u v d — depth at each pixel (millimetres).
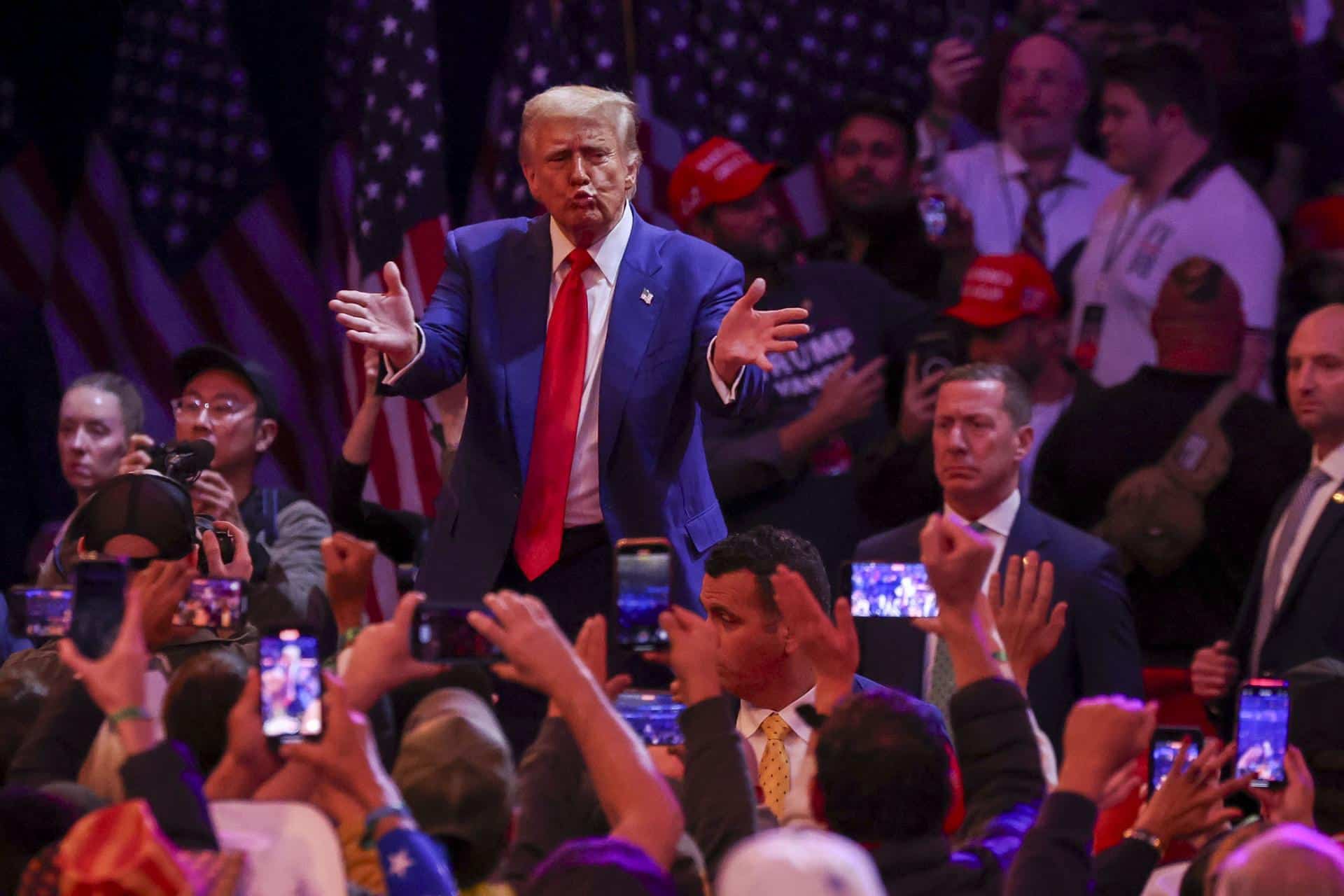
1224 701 10875
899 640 10773
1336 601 11664
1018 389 11445
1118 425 13609
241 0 17625
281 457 17094
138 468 10086
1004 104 15406
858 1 16406
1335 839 6395
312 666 5395
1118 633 11055
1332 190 15820
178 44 17281
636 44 16406
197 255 17156
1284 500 12164
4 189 17797
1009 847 5680
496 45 17688
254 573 10453
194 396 12883
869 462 13695
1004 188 15281
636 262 9062
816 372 13969
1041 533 11289
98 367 16969
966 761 5941
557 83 16234
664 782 5148
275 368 17141
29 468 17031
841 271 14273
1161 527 13289
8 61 17859
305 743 5012
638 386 8844
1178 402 13570
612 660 8750
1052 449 13836
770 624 8375
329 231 17172
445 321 8977
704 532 8977
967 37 16391
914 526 11688
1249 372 14328
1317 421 12000
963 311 13992
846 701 5797
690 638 5793
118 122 17172
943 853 5559
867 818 5555
